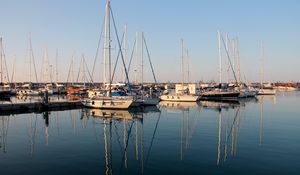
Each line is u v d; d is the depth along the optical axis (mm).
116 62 51125
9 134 24562
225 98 67688
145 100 46031
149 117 36250
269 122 31844
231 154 17594
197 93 66875
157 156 17266
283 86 165875
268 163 15641
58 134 24609
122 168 14914
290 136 23391
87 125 29703
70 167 15008
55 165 15336
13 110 41281
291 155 17281
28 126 29000
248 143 20750
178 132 25469
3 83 76812
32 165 15289
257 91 96062
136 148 19375
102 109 43188
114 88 50000
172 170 14539
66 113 40500
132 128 27828
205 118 35344
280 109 47062
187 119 34375
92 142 21359
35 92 76500
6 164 15438
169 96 61469
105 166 15242
